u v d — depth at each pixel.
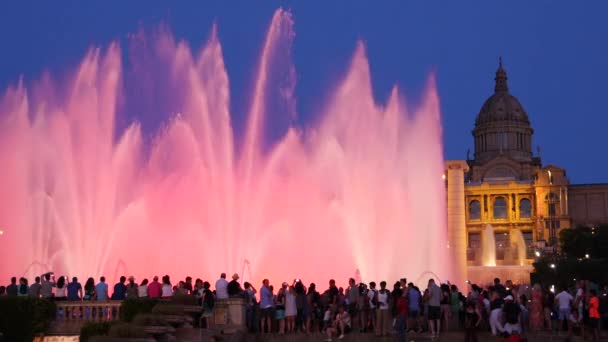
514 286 35.88
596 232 149.25
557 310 36.00
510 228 186.00
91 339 27.03
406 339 31.23
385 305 32.97
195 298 32.97
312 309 34.97
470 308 30.69
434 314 32.62
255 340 32.50
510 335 28.58
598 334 32.47
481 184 189.25
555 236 180.12
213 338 28.66
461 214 87.19
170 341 28.67
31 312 31.56
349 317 33.91
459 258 85.94
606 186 185.25
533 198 186.88
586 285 34.25
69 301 34.81
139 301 32.41
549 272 121.12
